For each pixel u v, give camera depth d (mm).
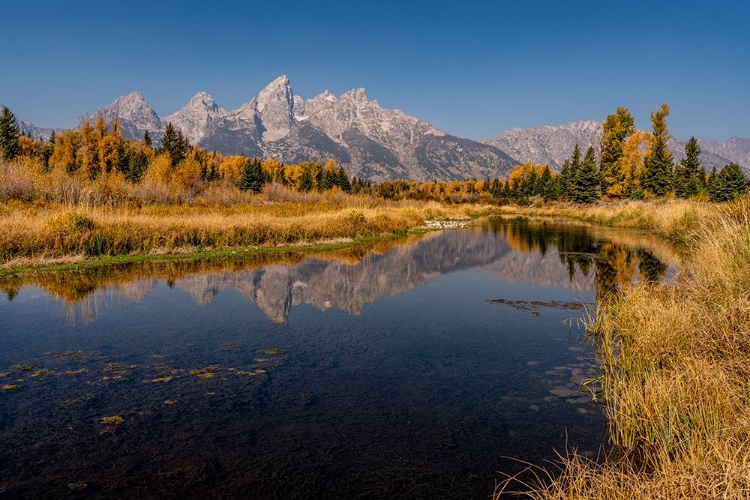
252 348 7211
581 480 3389
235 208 31078
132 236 16703
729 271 6863
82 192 24734
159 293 11023
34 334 7742
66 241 15148
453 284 12898
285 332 8117
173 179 35375
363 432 4645
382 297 11109
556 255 18500
